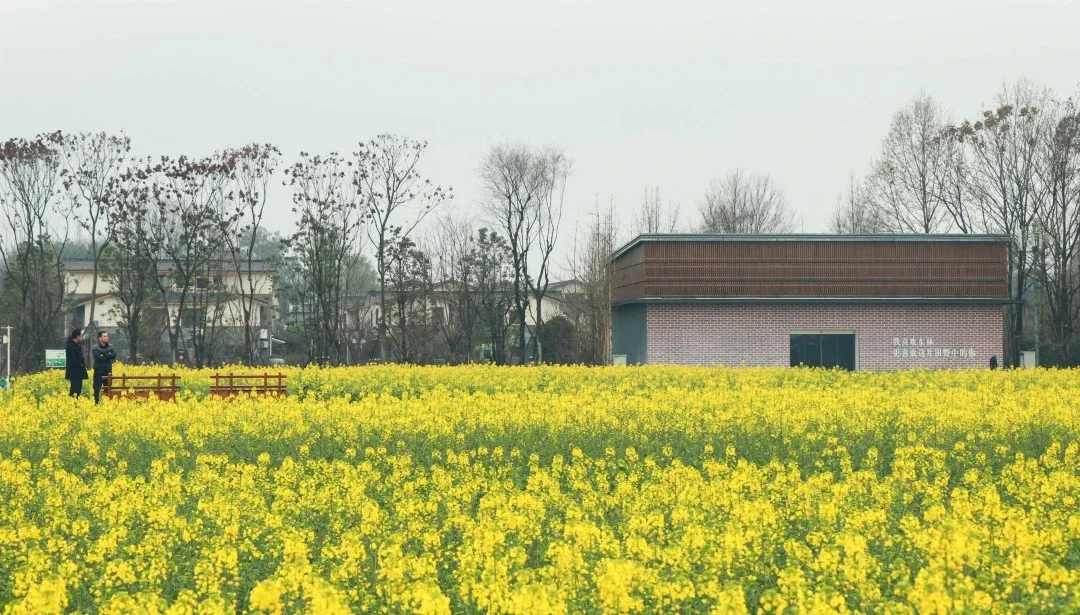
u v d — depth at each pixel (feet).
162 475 59.98
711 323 163.12
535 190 217.77
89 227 216.13
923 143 234.17
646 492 50.60
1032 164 205.46
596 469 61.87
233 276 281.74
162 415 79.41
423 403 88.63
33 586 33.55
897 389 105.40
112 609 32.40
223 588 37.65
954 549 35.81
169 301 266.57
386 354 229.25
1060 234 204.54
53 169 215.92
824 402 81.20
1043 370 127.75
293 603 34.88
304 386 117.29
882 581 35.99
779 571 37.40
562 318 228.02
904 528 41.16
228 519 45.75
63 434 74.59
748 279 163.22
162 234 218.59
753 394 89.25
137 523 46.75
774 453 67.56
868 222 282.97
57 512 46.62
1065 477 50.75
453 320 232.73
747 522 42.78
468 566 37.06
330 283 219.61
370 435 73.67
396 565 36.32
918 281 164.25
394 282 216.95
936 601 30.78
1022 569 34.73
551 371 130.72
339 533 44.50
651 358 162.50
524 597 31.01
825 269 163.53
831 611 30.63
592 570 38.14
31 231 217.15
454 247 253.03
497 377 121.80
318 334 214.69
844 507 47.09
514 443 70.90
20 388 119.14
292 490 56.13
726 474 59.06
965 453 65.05
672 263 162.91
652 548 38.09
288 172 215.31
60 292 223.92
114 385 114.73
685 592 33.12
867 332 164.55
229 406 86.17
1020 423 73.36
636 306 174.60
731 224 302.25
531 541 42.45
